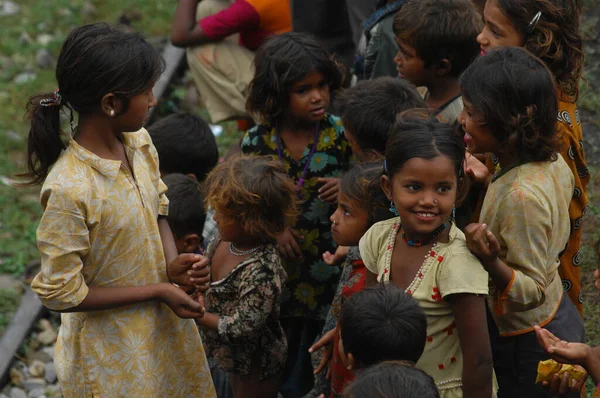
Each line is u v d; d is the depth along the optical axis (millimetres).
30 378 6438
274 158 4707
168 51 10133
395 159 3549
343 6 6887
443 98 4750
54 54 10445
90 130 3717
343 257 4734
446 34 4551
